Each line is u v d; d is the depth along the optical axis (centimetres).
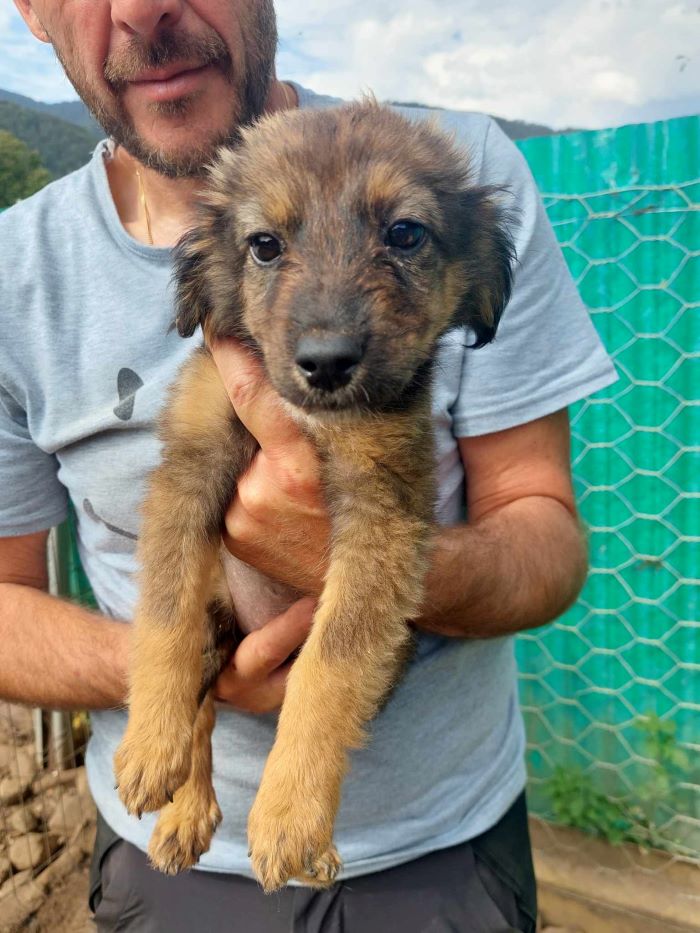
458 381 47
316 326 34
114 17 43
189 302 43
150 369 46
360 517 37
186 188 48
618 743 87
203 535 40
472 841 46
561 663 88
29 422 48
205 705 41
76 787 85
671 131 73
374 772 43
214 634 43
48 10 45
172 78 44
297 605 39
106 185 48
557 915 78
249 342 40
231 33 45
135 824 46
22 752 86
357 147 39
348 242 36
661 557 82
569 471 52
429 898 44
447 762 45
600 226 77
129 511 46
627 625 85
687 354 77
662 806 85
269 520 37
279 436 36
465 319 46
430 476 40
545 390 48
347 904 43
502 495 49
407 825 44
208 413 41
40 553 53
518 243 49
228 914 44
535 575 44
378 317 35
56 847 79
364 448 37
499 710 50
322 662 35
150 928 45
